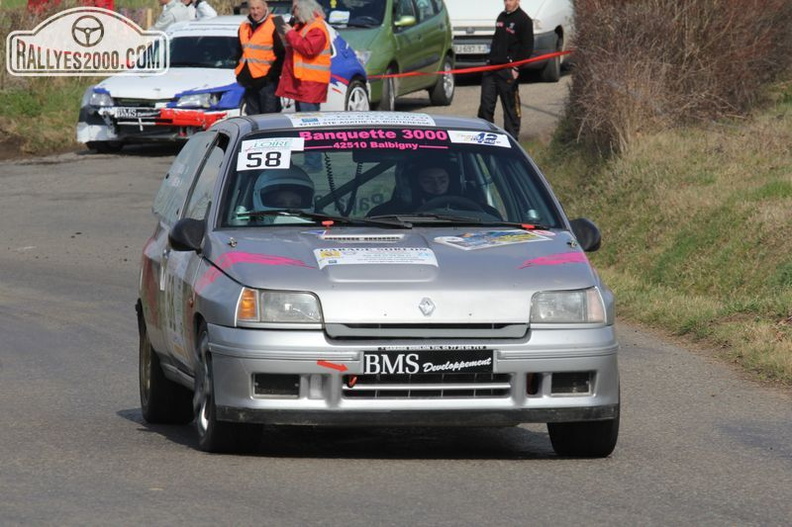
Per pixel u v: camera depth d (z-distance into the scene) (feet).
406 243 78.48
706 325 124.06
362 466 73.92
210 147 92.94
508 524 61.41
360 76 241.14
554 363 73.36
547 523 61.82
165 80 240.32
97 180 226.79
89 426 89.45
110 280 157.79
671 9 188.44
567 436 78.79
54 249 176.55
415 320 72.38
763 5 191.11
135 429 88.74
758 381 106.01
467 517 62.49
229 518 61.62
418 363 72.13
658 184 165.89
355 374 71.82
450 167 86.99
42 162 247.29
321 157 86.53
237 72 194.08
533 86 285.43
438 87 277.85
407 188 85.40
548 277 75.20
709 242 147.64
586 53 192.24
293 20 189.16
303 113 92.94
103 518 61.52
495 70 221.25
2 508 63.46
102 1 302.25
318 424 72.08
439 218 83.71
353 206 84.12
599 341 74.38
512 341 73.00
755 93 195.42
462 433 88.63
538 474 72.69
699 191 159.63
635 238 157.89
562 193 184.96
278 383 72.54
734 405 97.40
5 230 189.47
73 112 276.41
